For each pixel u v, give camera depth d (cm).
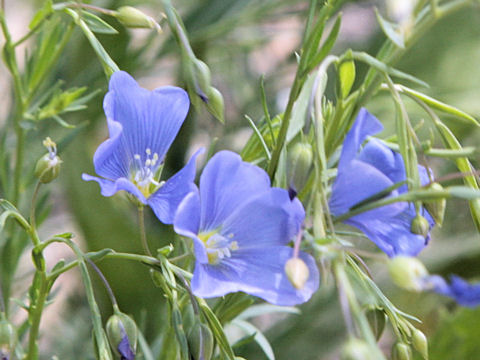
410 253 37
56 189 59
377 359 33
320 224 35
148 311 51
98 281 51
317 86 36
